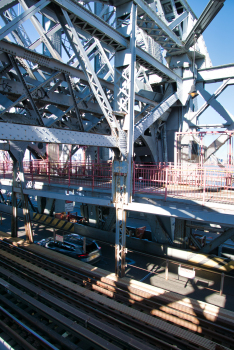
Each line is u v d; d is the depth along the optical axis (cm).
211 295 792
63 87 1119
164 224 1200
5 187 1325
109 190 1052
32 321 622
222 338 574
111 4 858
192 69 1338
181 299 713
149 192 912
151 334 592
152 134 1389
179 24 1329
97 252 1047
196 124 1390
